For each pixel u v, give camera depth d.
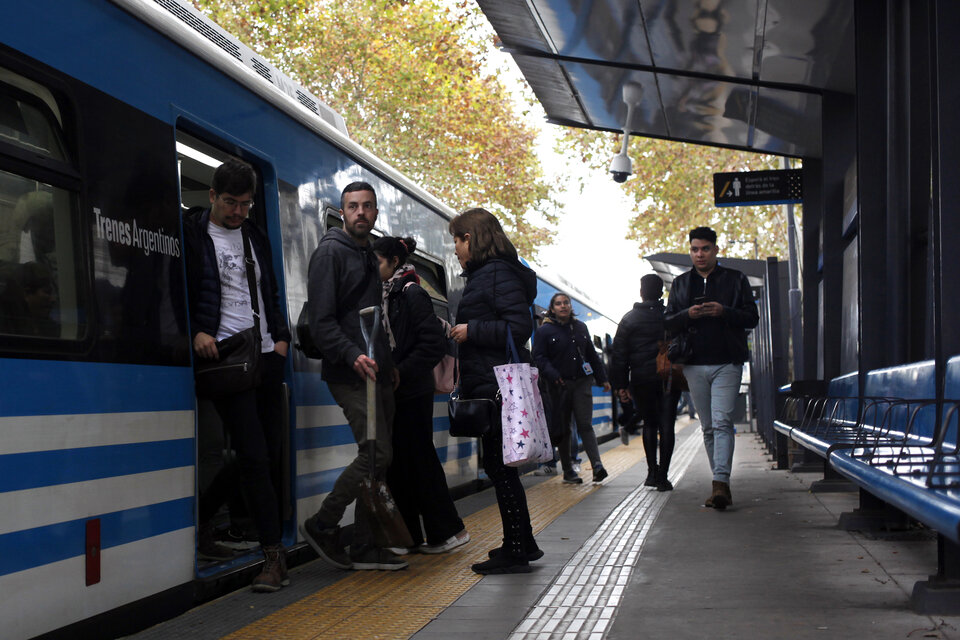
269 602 4.90
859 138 7.61
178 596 4.61
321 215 6.84
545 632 4.15
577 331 11.56
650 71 10.73
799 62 9.72
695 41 9.55
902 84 7.34
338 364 5.69
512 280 5.64
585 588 5.09
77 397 3.85
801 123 11.72
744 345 8.53
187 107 5.03
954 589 4.25
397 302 6.30
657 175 34.91
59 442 3.72
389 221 8.38
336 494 5.77
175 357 4.65
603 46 10.12
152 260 4.52
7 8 3.67
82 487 3.85
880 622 4.10
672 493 9.93
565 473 11.50
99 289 4.08
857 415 7.45
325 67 30.61
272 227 6.05
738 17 8.70
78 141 4.04
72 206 3.98
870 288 7.48
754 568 5.48
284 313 6.04
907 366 6.01
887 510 6.69
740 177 12.64
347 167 7.43
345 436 6.84
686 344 8.50
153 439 4.41
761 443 19.27
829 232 10.42
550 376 11.23
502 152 34.97
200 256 5.02
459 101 33.09
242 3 26.36
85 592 3.85
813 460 12.02
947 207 5.17
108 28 4.35
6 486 3.41
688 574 5.36
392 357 6.20
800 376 12.29
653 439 10.46
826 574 5.23
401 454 6.39
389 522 5.72
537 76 11.51
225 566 5.22
